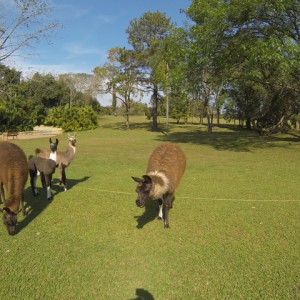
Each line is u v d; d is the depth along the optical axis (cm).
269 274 443
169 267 464
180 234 581
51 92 5797
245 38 1823
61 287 419
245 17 1742
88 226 625
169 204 610
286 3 1627
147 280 433
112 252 513
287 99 2906
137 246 533
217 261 480
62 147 1958
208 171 1174
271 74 2122
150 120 6288
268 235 574
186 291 408
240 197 821
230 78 2158
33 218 672
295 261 479
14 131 2714
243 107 3862
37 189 905
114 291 410
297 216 675
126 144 2194
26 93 5628
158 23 3612
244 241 550
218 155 1620
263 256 495
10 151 629
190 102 5162
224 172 1153
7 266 471
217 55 1936
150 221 649
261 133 2906
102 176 1085
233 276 439
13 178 593
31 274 450
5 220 550
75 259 491
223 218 663
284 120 3173
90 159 1472
